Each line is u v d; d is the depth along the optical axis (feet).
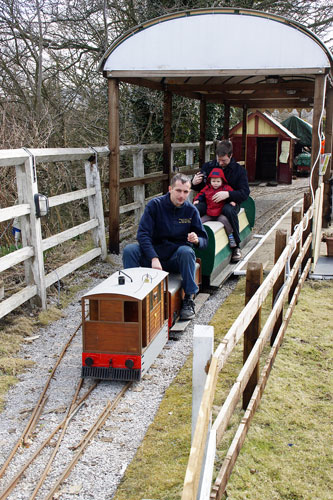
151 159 45.14
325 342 15.79
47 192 29.07
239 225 25.57
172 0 42.37
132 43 24.35
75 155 22.33
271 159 68.23
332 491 9.38
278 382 13.20
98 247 24.88
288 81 31.09
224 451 10.39
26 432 11.31
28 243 18.10
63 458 10.42
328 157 23.73
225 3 43.50
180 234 17.53
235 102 47.73
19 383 13.62
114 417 11.91
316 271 22.47
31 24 38.01
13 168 23.79
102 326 13.28
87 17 40.78
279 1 44.45
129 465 10.15
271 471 9.84
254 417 11.55
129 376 13.32
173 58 24.12
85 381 13.66
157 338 14.62
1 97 35.45
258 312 11.57
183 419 11.65
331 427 11.37
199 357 7.57
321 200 23.71
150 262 17.25
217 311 18.75
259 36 23.20
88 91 42.83
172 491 9.32
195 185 23.43
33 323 17.52
